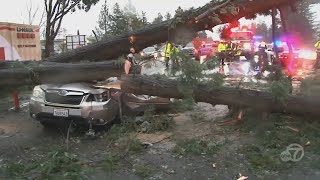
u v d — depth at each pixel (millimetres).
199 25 8578
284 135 7211
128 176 5836
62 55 9344
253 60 12312
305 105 7535
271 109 7734
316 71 11445
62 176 5742
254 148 6801
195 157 6605
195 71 7500
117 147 7117
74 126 8188
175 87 7660
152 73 8086
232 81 8141
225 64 10406
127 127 8039
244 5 8359
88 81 8273
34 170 5988
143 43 8977
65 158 6293
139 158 6566
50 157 6410
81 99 7613
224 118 8883
